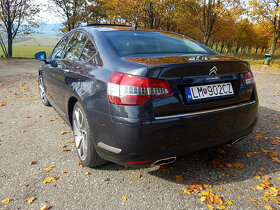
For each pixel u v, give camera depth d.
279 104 5.11
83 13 29.67
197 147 2.05
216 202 2.00
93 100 2.14
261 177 2.37
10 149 3.03
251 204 1.99
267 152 2.90
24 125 3.88
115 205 1.98
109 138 2.00
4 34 26.72
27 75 9.78
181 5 22.61
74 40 3.24
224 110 2.11
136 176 2.40
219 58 2.27
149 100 1.83
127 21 27.20
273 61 20.27
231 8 20.50
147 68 1.84
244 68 2.33
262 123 3.93
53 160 2.74
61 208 1.95
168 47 2.63
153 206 1.97
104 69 2.18
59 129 3.71
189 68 1.95
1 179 2.36
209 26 23.45
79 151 2.63
